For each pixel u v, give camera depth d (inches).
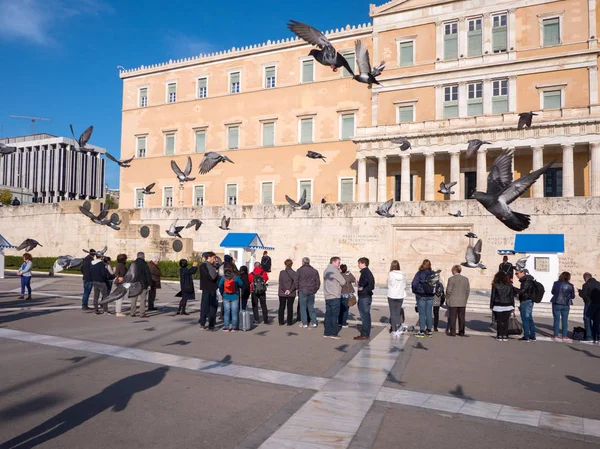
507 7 1732.3
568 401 330.0
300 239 1437.0
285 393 335.3
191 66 2348.7
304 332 604.1
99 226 1609.3
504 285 579.2
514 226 217.9
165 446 242.2
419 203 1305.4
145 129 2439.7
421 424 280.8
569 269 1143.0
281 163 2105.1
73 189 4266.7
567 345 557.0
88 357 429.7
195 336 551.2
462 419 290.0
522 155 1701.5
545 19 1692.9
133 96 2492.6
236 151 2202.3
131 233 1520.7
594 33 1612.9
